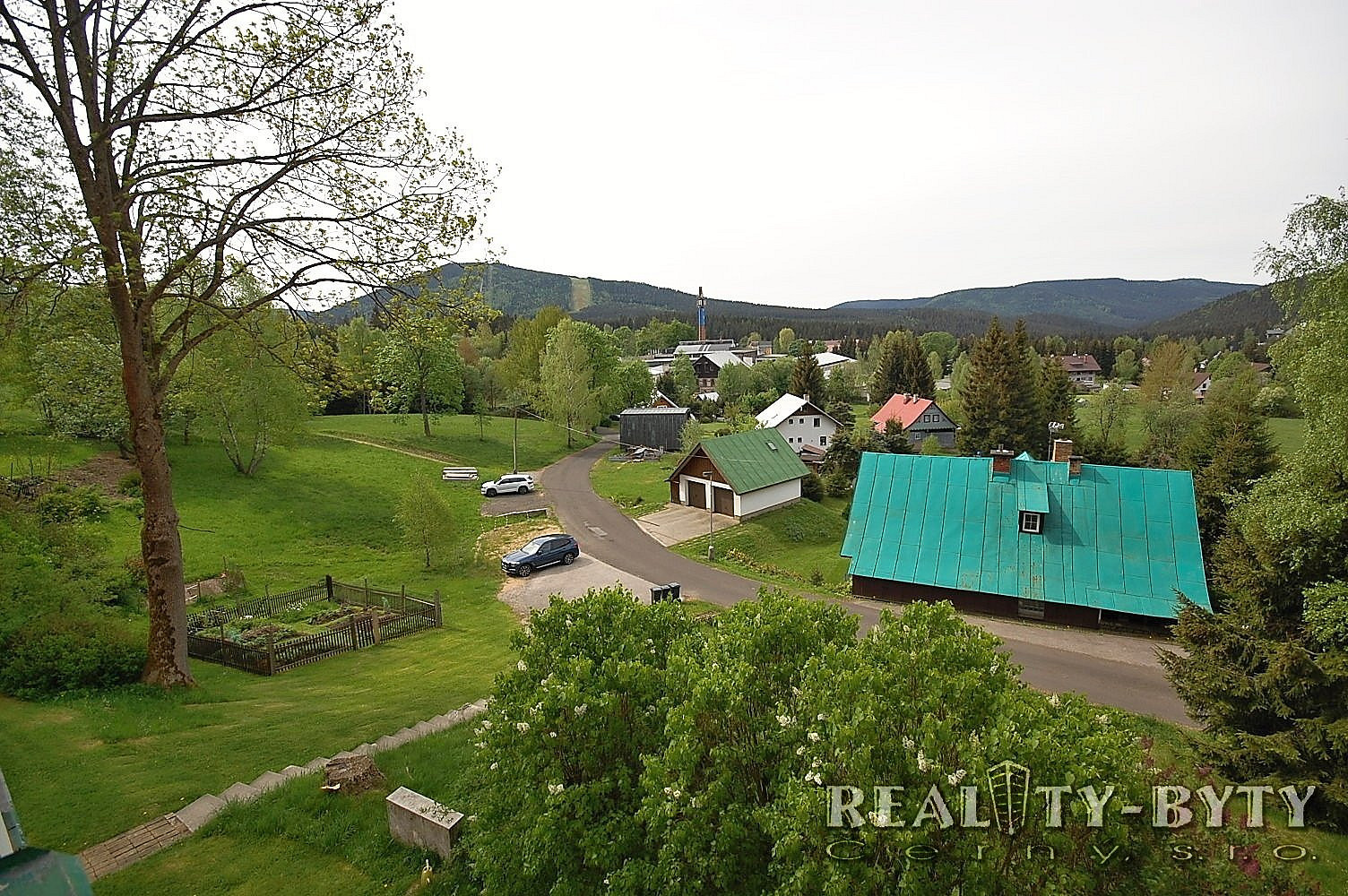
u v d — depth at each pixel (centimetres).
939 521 2753
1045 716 633
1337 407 1747
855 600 2762
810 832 559
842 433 5512
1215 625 1296
